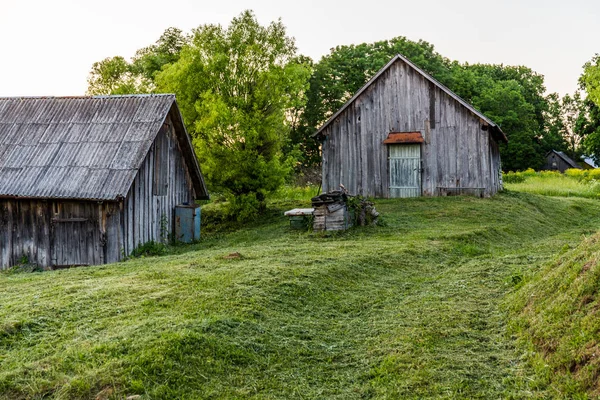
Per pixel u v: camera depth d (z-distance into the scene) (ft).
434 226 65.05
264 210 91.56
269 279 37.42
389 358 26.23
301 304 34.17
